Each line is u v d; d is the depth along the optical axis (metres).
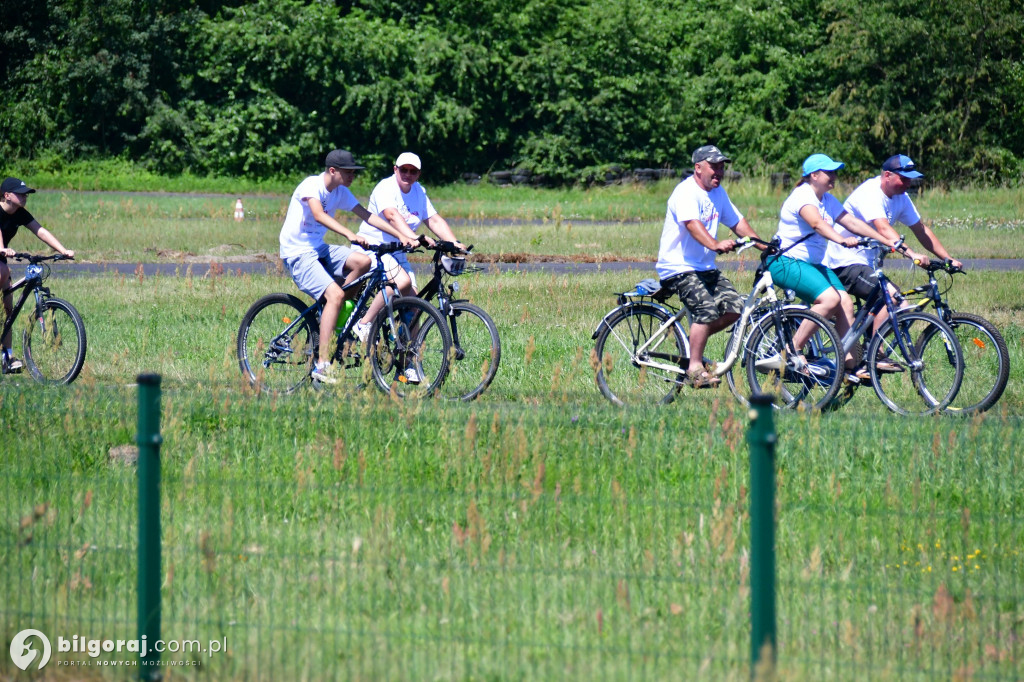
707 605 18.00
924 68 153.62
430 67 155.75
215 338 41.19
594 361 30.91
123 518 22.47
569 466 22.52
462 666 16.22
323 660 16.23
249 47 151.62
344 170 32.84
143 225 90.94
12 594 18.69
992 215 106.69
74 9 156.25
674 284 31.31
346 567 18.98
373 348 32.19
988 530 21.75
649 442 23.31
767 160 157.88
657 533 20.75
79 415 25.92
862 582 19.69
